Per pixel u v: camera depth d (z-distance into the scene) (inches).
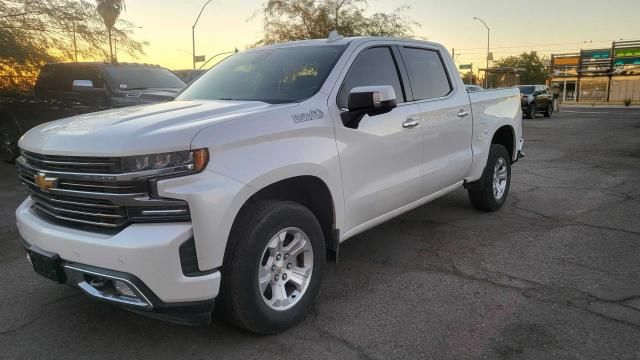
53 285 168.2
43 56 455.5
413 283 165.5
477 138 221.6
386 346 127.2
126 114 133.9
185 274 111.3
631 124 842.2
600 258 184.5
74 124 128.5
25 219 131.2
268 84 159.8
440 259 187.0
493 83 1509.6
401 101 177.8
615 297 151.7
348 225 153.2
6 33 426.0
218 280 114.6
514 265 179.5
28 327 140.1
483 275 170.9
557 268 175.6
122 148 108.0
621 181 327.3
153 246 106.9
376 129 159.2
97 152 110.2
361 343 129.0
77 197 117.4
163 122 118.3
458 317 141.4
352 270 177.8
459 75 217.2
